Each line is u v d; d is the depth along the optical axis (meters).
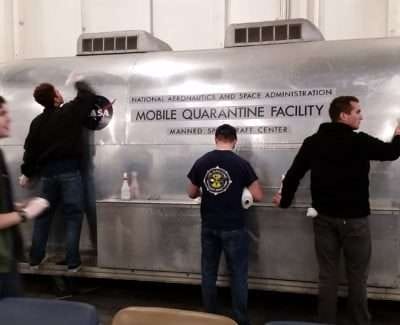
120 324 1.49
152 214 3.22
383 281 2.83
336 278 2.61
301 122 3.09
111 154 3.51
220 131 2.85
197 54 3.41
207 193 2.79
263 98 3.17
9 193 2.03
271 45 3.31
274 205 3.01
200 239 3.12
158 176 3.40
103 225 3.33
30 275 4.12
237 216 2.76
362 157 2.50
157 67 3.43
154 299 3.55
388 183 2.93
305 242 2.95
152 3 5.34
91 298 3.57
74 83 3.62
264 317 3.17
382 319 3.12
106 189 3.52
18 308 1.53
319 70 3.08
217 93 3.26
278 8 4.93
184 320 1.45
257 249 3.06
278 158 3.14
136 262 3.27
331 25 4.79
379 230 2.82
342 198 2.51
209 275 2.86
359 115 2.59
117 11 5.43
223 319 1.42
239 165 2.77
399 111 2.93
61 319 1.48
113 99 3.50
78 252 3.44
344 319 3.09
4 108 2.11
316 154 2.59
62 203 3.50
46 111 3.45
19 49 5.66
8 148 3.75
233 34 3.42
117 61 3.56
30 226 3.61
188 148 3.32
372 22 4.68
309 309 3.32
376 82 2.97
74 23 5.55
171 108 3.36
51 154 3.38
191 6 5.22
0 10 5.55
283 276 3.01
